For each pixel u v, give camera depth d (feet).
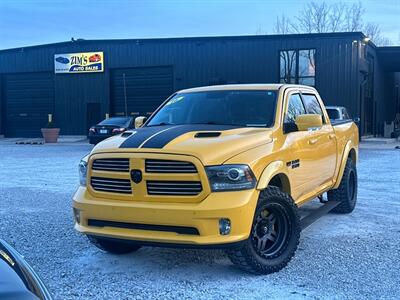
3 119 117.60
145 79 103.86
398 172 44.16
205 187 15.58
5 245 10.91
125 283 16.40
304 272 17.26
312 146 21.27
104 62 105.81
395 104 145.59
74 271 17.62
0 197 32.58
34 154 67.62
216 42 96.43
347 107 88.69
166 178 15.90
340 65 88.63
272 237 17.47
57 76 110.32
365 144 84.28
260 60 93.81
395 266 17.84
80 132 109.29
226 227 15.55
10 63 115.03
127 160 16.56
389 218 25.64
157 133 17.75
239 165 15.94
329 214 26.71
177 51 99.66
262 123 19.35
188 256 19.31
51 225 24.49
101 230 16.88
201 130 18.19
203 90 22.30
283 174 18.20
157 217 15.76
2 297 8.13
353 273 17.12
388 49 108.17
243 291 15.51
